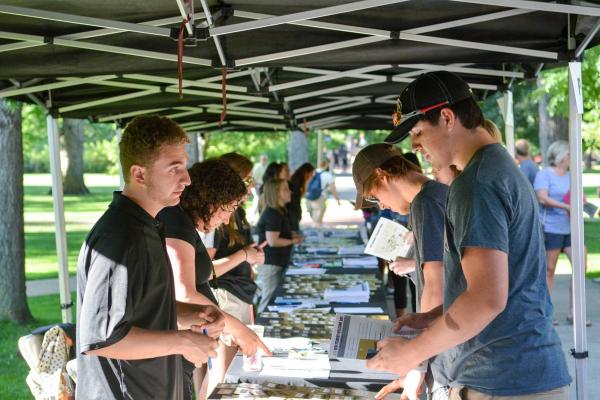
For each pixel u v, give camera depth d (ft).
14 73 13.37
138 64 13.56
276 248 25.12
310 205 55.42
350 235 32.40
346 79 22.15
